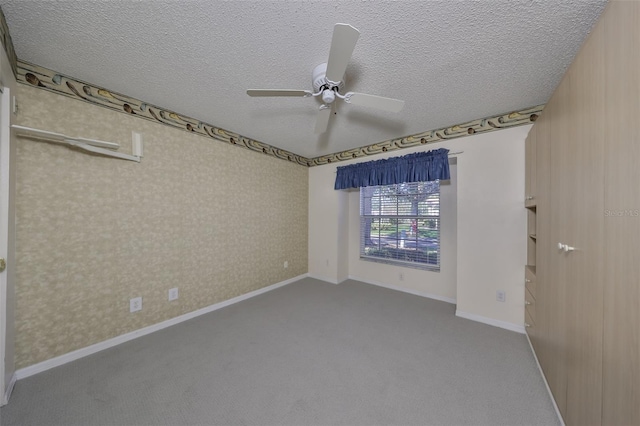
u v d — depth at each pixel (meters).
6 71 1.33
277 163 3.63
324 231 4.05
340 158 3.83
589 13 1.16
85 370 1.71
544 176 1.63
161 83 1.87
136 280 2.17
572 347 1.19
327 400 1.47
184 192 2.50
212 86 1.90
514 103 2.16
